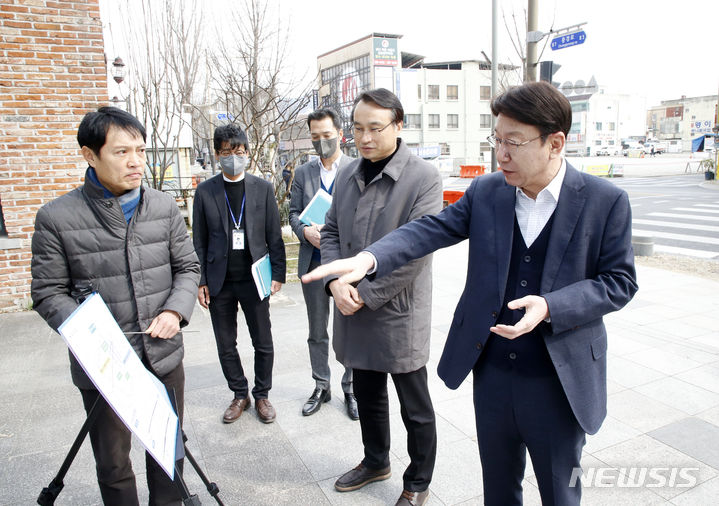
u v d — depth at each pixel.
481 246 1.64
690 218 12.98
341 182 2.44
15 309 5.52
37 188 5.47
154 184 8.70
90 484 2.54
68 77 5.45
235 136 2.98
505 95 1.41
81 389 1.91
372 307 2.08
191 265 2.16
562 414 1.55
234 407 3.20
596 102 75.06
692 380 3.59
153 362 1.96
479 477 2.56
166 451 1.33
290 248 8.24
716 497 2.36
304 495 2.44
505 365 1.62
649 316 5.07
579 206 1.48
